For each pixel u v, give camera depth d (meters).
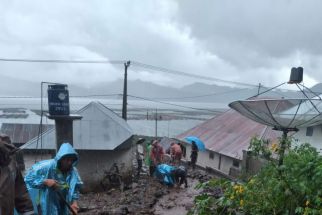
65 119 10.52
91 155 15.87
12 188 3.26
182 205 11.38
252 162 9.83
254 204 4.98
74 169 4.70
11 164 3.31
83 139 15.88
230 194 5.22
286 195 4.80
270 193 4.96
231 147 22.42
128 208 11.02
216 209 5.31
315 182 4.74
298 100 5.57
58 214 4.56
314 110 5.47
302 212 4.61
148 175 18.05
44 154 16.03
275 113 5.57
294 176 4.94
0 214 3.16
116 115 18.77
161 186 14.74
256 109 5.68
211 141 24.86
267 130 19.28
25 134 20.27
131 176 16.61
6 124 21.42
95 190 15.72
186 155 27.38
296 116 5.36
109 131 16.45
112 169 15.93
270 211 5.03
